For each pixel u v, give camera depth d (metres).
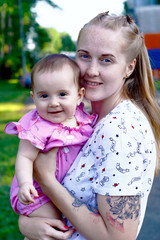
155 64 2.49
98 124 1.57
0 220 3.58
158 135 1.78
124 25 1.58
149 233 3.07
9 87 25.25
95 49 1.53
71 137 1.56
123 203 1.36
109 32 1.52
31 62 43.09
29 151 1.55
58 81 1.53
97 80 1.57
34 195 1.45
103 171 1.39
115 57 1.53
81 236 1.48
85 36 1.57
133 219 1.38
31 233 1.56
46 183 1.50
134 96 1.73
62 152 1.56
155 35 5.28
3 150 5.74
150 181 1.57
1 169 4.91
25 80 22.31
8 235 3.27
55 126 1.59
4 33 40.56
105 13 1.64
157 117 1.75
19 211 1.65
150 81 1.75
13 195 1.67
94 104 1.74
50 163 1.52
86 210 1.42
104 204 1.37
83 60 1.62
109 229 1.37
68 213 1.44
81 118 1.69
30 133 1.54
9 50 41.31
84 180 1.48
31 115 1.66
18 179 1.51
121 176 1.36
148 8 7.16
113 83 1.56
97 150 1.45
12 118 7.04
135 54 1.63
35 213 1.60
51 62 1.57
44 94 1.57
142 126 1.47
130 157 1.37
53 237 1.50
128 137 1.39
